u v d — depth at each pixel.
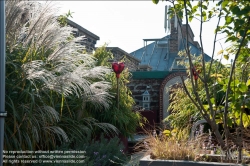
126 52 16.89
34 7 6.27
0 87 2.42
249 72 5.89
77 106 6.84
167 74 14.03
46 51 6.43
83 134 7.05
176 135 6.02
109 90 8.64
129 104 9.23
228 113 5.11
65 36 6.55
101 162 6.44
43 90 5.89
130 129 8.86
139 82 14.41
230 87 4.75
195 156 4.82
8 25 5.78
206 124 8.12
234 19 4.36
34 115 5.54
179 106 9.37
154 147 5.25
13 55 5.72
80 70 6.46
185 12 4.46
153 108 14.20
